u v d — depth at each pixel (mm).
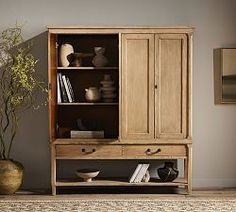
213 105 6332
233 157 6332
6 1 6230
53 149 5820
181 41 5801
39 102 6277
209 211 5215
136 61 5801
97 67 5941
